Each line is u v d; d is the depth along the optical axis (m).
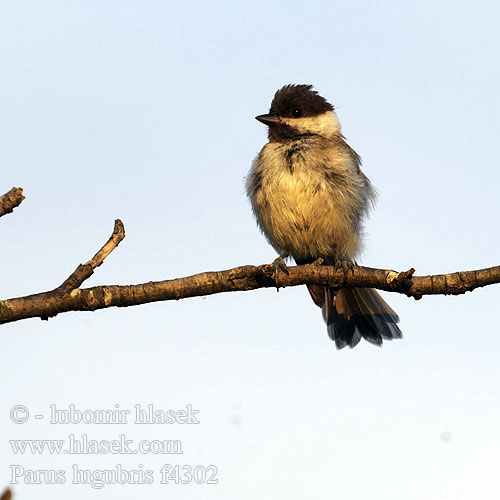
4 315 6.68
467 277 7.27
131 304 7.09
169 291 7.15
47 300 6.77
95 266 6.92
